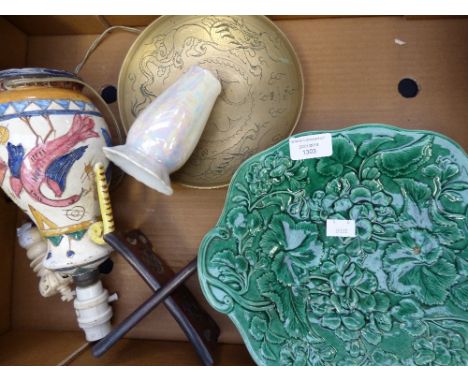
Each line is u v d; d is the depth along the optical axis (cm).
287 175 49
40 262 59
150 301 50
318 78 63
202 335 51
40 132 47
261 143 60
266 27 60
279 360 44
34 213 52
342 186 48
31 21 62
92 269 56
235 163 60
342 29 63
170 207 64
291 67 60
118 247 52
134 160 47
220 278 46
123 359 56
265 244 48
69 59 67
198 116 51
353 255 48
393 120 62
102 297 58
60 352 57
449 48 62
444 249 46
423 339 45
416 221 47
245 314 45
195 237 64
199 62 60
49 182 48
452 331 45
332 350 45
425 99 62
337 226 48
